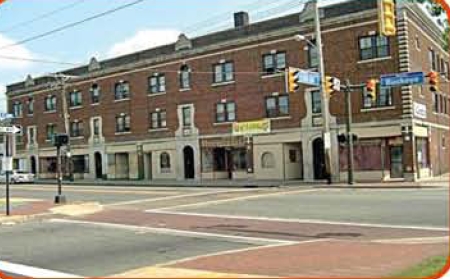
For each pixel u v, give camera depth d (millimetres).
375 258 10734
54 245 15391
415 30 39531
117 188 40750
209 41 48000
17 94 69688
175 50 50562
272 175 44156
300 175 43844
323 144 38656
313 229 16047
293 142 43281
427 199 22719
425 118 40188
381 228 15578
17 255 13883
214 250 13195
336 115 40094
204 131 48562
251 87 45188
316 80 35250
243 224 17953
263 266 10477
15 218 21828
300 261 10836
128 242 15328
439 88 45156
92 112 59250
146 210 24281
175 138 50875
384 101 38125
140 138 54094
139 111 54156
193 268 10562
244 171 46094
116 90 56594
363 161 38969
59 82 63281
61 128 63531
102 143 58156
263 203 24531
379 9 13945
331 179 37219
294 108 42750
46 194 36594
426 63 41875
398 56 37500
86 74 59406
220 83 47219
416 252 11180
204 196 30125
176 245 14344
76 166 61750
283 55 43250
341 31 39906
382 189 30500
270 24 43875
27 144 68375
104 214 23438
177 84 50656
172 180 50312
